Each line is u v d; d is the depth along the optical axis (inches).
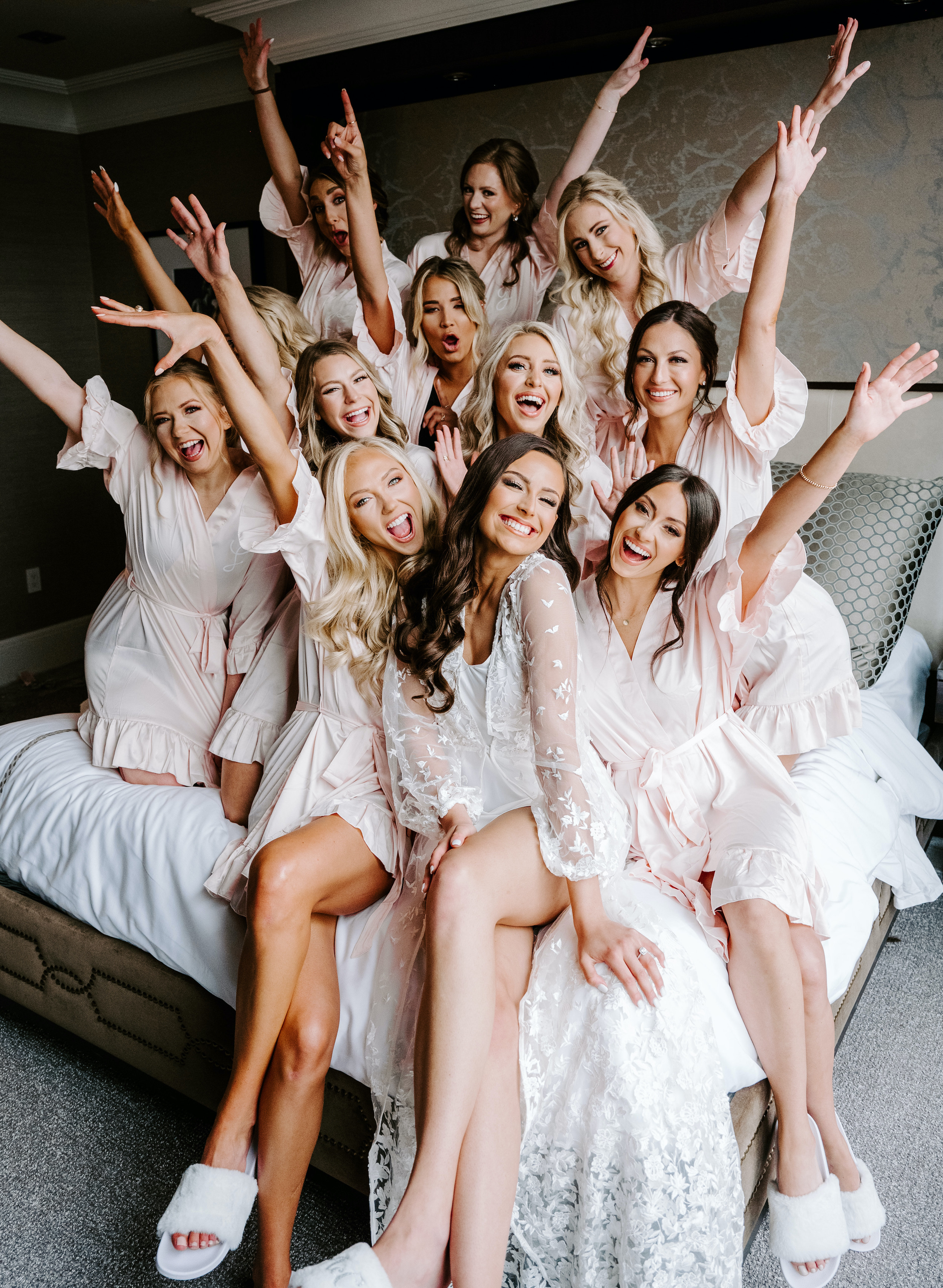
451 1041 51.1
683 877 64.2
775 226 69.8
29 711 160.2
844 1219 57.5
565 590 60.9
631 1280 51.1
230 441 78.4
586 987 55.2
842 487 97.8
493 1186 50.6
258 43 108.8
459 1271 49.4
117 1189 68.4
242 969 58.1
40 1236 64.6
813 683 75.7
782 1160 57.7
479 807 63.1
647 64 96.0
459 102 111.2
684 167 99.7
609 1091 51.9
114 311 63.3
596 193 82.8
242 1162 56.6
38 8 126.0
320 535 68.7
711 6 90.0
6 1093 78.3
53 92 161.8
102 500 186.4
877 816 78.0
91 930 76.5
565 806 56.7
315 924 62.7
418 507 68.4
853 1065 79.7
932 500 95.0
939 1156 70.3
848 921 67.3
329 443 80.5
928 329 94.1
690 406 79.0
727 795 67.2
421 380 98.4
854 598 95.0
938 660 107.3
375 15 110.2
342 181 104.9
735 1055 57.3
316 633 68.4
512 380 78.8
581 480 77.7
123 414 80.2
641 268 84.7
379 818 64.6
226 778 75.7
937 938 97.9
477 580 63.1
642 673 68.2
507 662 61.6
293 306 91.1
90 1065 81.9
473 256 101.5
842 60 67.9
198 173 155.5
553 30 99.2
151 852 72.9
